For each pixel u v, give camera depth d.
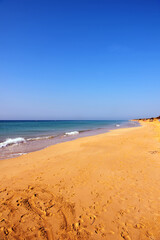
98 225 2.87
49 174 5.30
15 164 6.46
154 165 5.95
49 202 3.62
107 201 3.60
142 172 5.29
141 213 3.14
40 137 15.94
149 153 7.64
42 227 2.85
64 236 2.63
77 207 3.42
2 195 3.93
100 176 5.03
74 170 5.64
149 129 21.33
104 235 2.63
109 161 6.58
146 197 3.72
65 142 11.91
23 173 5.42
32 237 2.62
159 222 2.88
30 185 4.48
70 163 6.46
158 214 3.09
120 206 3.39
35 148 10.25
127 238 2.55
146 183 4.46
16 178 4.99
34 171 5.61
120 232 2.68
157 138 12.24
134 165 6.00
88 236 2.62
